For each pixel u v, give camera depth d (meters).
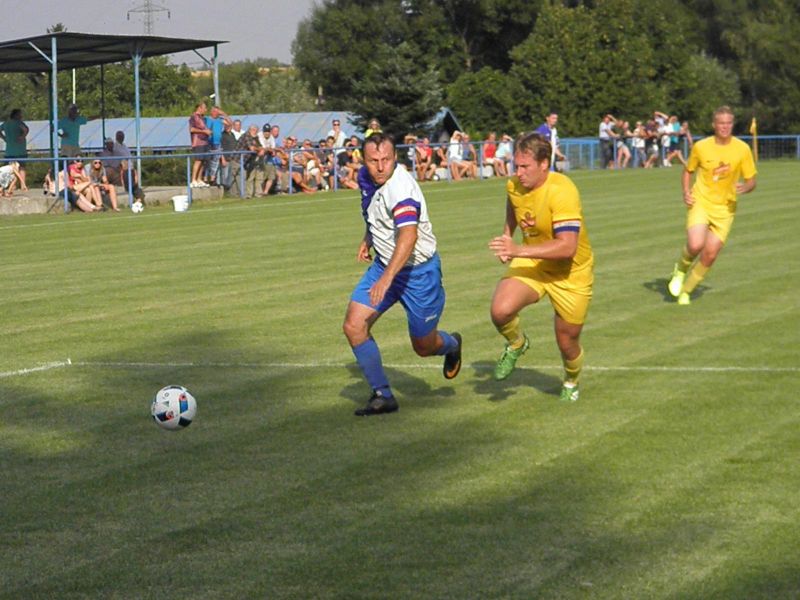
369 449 7.47
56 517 6.23
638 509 6.20
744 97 71.50
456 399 8.83
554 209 7.98
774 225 21.80
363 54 76.19
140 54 33.50
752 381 9.26
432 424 8.08
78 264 17.50
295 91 96.94
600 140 44.22
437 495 6.49
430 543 5.74
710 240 12.98
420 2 76.31
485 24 76.19
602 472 6.87
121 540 5.87
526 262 8.48
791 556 5.51
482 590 5.16
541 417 8.22
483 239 20.11
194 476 6.94
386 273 7.87
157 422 7.88
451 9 77.38
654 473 6.83
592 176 38.97
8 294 14.52
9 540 5.89
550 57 58.72
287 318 12.48
